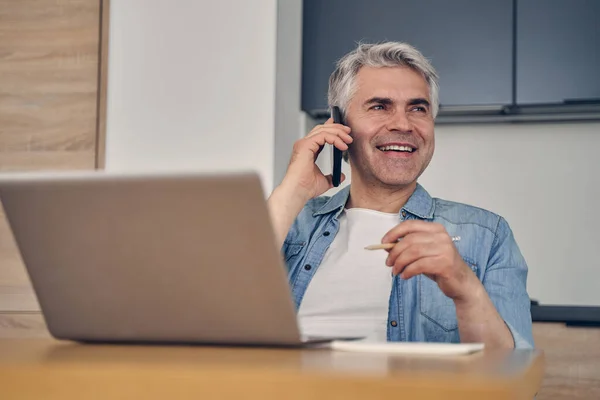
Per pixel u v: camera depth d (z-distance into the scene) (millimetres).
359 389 669
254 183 899
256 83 2873
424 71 1981
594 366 2482
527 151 3260
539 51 3012
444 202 1935
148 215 964
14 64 3033
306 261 1901
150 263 999
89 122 2975
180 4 2941
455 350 987
